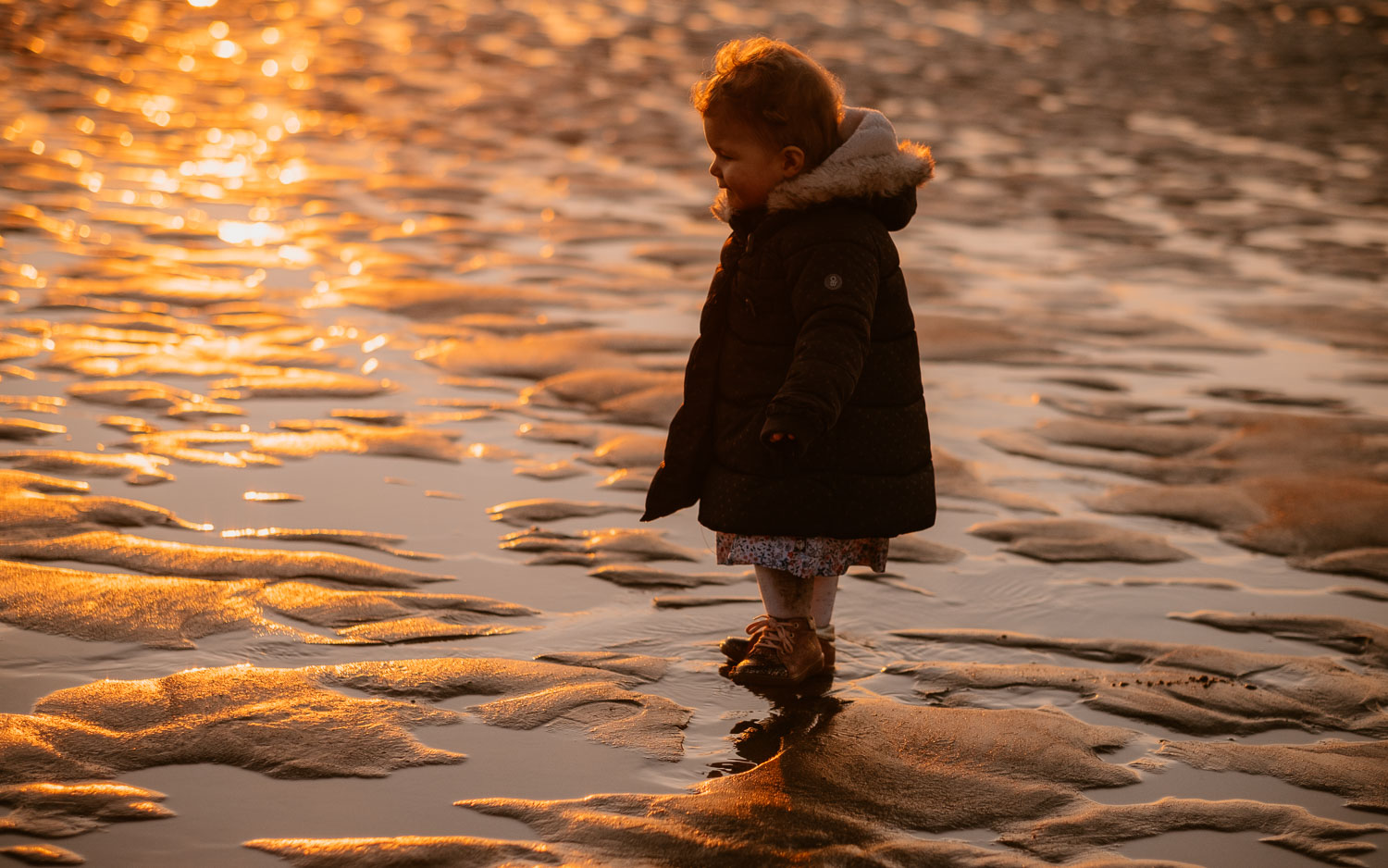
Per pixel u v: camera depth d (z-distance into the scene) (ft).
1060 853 13.48
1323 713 16.94
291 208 49.44
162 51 93.20
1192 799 14.64
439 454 25.53
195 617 17.95
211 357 30.94
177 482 23.15
